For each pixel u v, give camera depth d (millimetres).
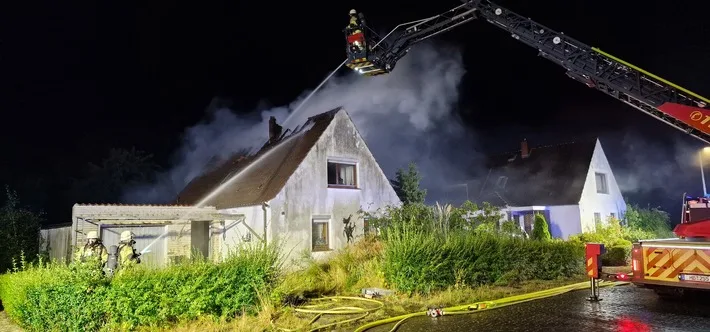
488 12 10703
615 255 16531
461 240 11305
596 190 27328
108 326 6957
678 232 9039
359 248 13891
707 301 9398
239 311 8055
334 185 17641
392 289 10312
